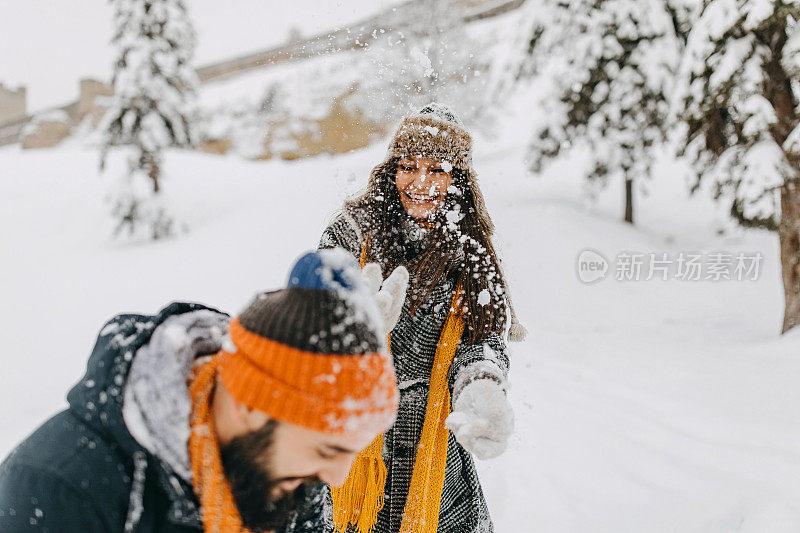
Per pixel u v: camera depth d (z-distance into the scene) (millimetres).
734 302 10211
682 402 4664
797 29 6738
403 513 1498
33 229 18750
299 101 28984
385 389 718
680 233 14703
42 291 12773
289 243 14438
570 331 9094
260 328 703
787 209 7492
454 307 1510
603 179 13984
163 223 17375
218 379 774
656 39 12805
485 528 1673
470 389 1250
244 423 715
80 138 39500
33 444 783
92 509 740
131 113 17203
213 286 12109
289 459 731
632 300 10484
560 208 14820
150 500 767
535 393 4738
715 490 2889
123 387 754
